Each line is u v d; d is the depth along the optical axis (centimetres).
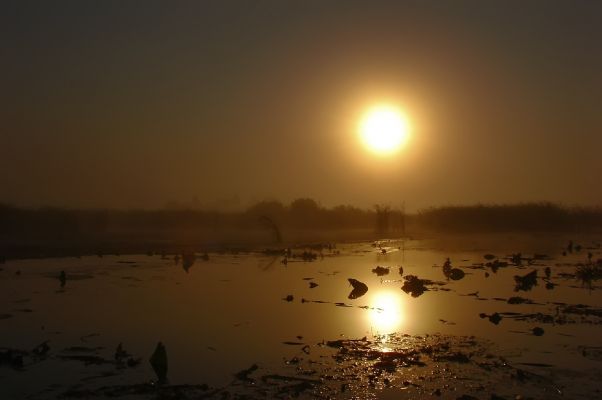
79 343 1448
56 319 1708
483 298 2045
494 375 1201
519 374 1195
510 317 1712
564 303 1936
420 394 1100
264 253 3788
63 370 1241
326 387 1136
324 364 1271
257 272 2788
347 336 1498
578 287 2292
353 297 2072
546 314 1753
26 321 1683
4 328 1602
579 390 1119
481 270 2869
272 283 2420
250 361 1294
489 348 1383
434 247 4419
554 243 4809
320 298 2045
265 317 1725
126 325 1633
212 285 2352
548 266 3006
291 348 1389
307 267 3009
